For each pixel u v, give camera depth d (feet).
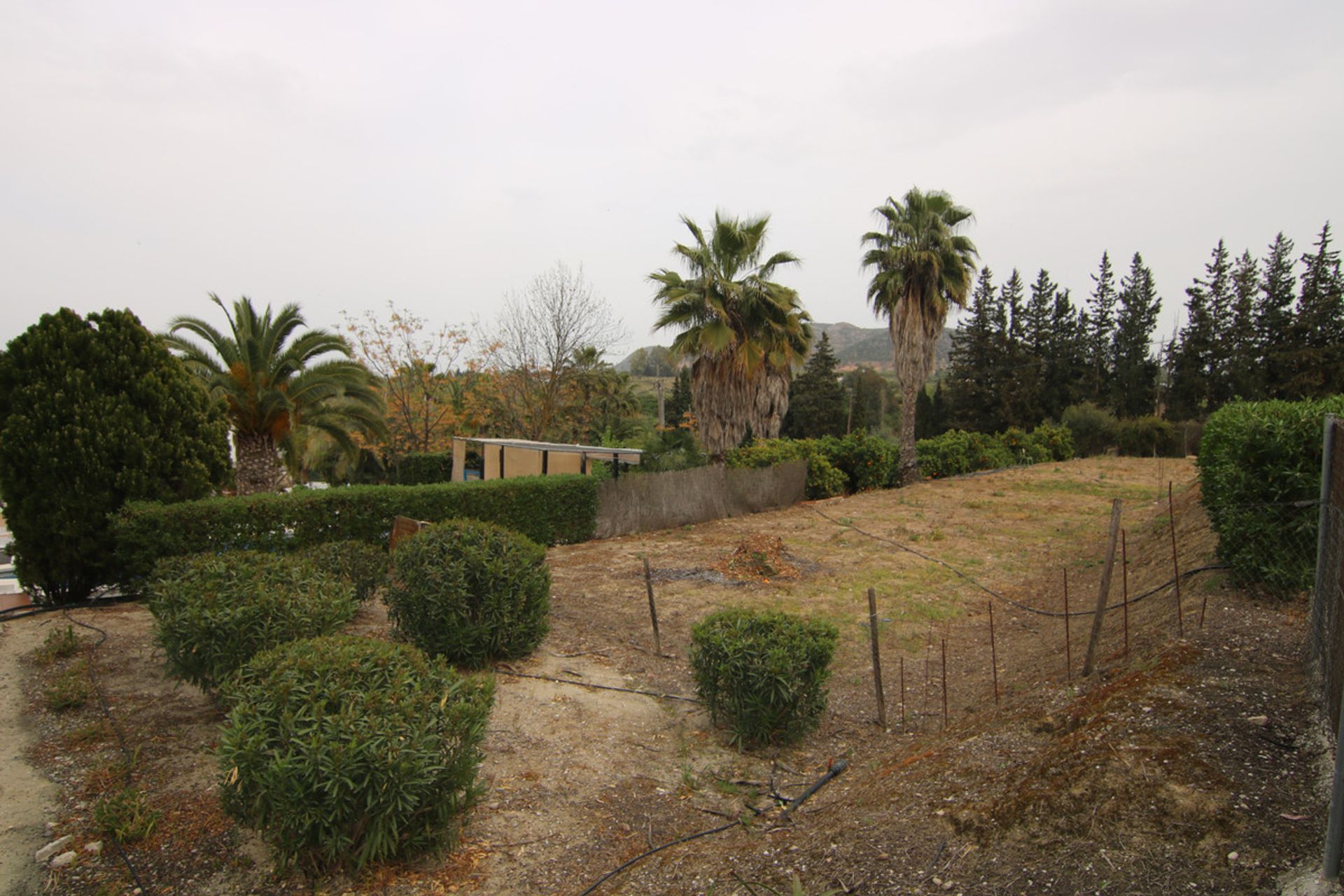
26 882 11.30
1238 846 9.63
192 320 56.75
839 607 29.76
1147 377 165.07
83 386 28.35
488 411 91.76
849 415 177.68
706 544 44.24
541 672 22.03
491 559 21.93
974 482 72.18
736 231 64.03
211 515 29.40
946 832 11.36
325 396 61.87
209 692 17.08
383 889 11.52
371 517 34.68
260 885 11.46
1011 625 26.84
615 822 14.05
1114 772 11.41
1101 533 44.60
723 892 11.05
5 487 27.14
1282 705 12.98
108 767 14.79
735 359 65.72
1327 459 14.14
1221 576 20.24
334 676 12.03
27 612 27.04
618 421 104.68
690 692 21.03
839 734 18.33
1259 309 142.10
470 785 12.71
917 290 70.33
